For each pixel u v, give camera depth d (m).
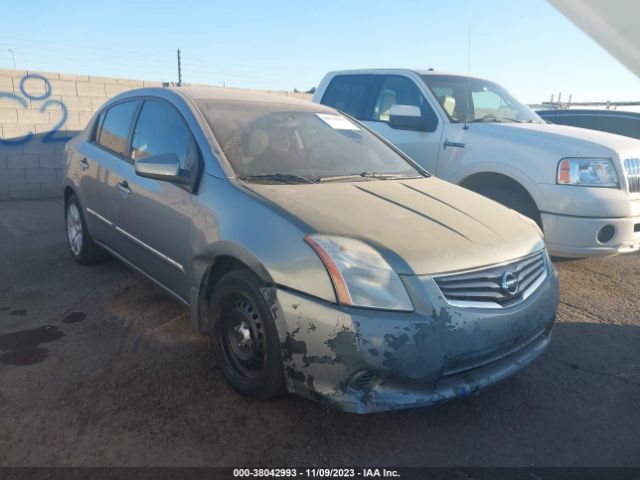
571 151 4.92
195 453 2.59
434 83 6.26
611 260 6.04
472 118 6.01
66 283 4.87
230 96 4.12
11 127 9.18
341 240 2.65
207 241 3.12
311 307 2.55
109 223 4.48
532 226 3.42
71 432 2.71
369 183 3.60
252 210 2.95
